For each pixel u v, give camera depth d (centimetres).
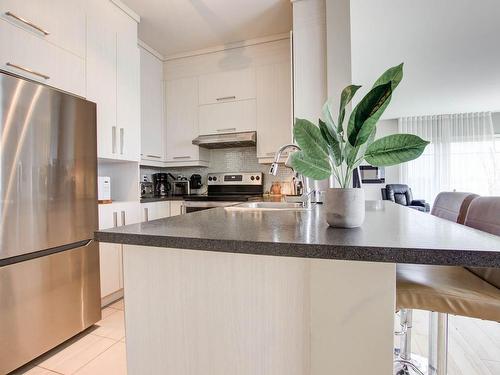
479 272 102
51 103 165
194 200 301
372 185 698
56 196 168
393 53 355
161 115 343
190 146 336
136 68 263
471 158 661
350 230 82
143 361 92
